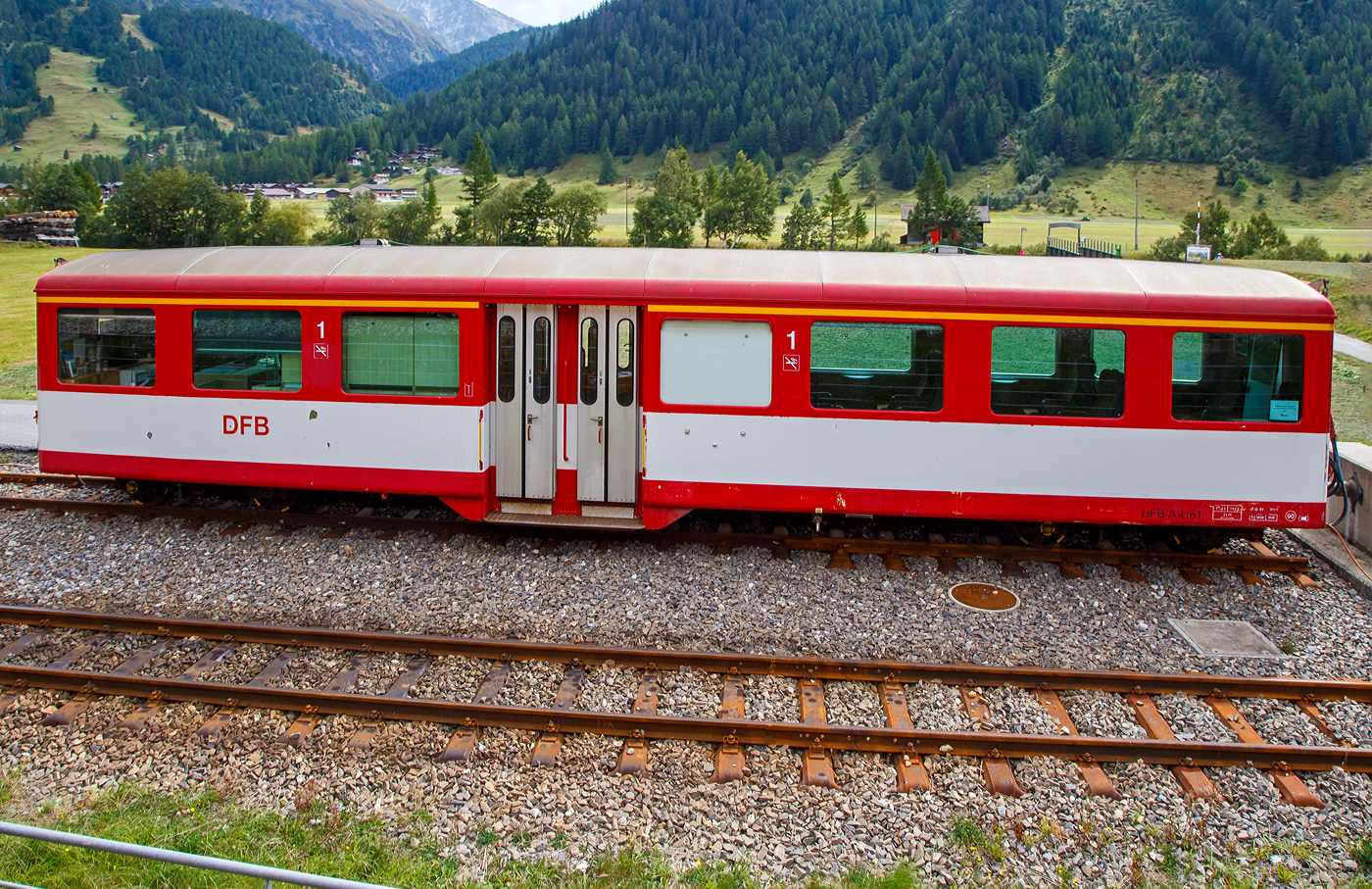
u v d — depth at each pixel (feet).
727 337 31.24
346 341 33.19
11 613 26.27
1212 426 30.04
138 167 317.01
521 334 32.96
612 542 33.35
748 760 20.15
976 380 30.40
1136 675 22.95
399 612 27.40
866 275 31.01
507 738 20.81
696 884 16.44
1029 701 22.41
